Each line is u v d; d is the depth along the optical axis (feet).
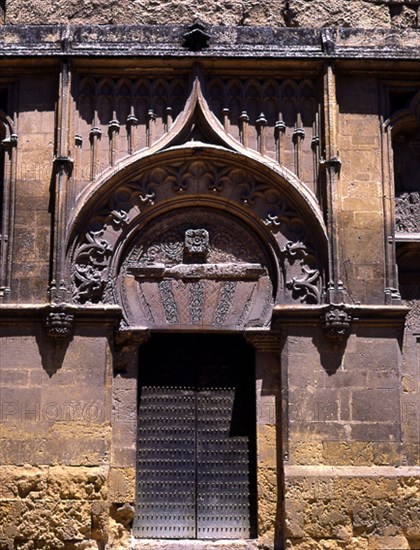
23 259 53.98
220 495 53.93
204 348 55.83
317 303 54.03
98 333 53.11
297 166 55.67
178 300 54.85
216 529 53.52
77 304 53.42
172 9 59.36
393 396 53.01
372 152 55.98
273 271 55.11
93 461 51.78
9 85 56.13
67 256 53.62
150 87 56.13
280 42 56.59
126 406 53.62
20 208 54.54
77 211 53.88
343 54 55.77
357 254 54.60
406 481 51.78
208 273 55.06
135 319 54.49
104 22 59.11
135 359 54.08
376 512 51.39
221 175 55.57
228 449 54.44
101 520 51.08
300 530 51.11
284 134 56.03
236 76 56.44
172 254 55.42
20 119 55.57
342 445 52.39
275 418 53.67
